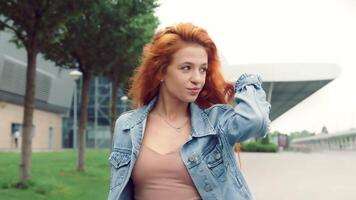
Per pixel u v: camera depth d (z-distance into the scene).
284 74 38.75
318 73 38.84
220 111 2.05
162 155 1.97
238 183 1.99
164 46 2.00
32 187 11.30
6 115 49.88
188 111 2.11
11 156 24.91
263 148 49.62
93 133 70.44
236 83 2.04
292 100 60.66
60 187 11.47
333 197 11.24
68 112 68.12
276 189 12.73
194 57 1.98
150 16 15.99
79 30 13.82
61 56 15.27
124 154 2.05
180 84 1.98
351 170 20.48
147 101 2.17
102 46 14.68
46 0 10.84
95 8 11.51
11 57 48.28
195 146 1.96
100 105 70.31
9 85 48.53
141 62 2.13
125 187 2.03
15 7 10.80
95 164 21.27
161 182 1.96
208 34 2.04
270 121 1.93
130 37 14.74
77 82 70.56
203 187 1.93
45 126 60.56
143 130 2.05
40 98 56.72
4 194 10.21
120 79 19.05
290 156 37.47
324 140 73.62
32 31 11.23
